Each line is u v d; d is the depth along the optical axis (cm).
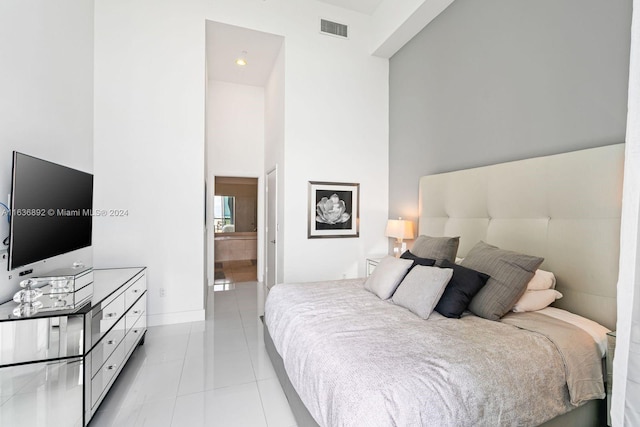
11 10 193
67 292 203
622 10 182
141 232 337
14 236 169
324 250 421
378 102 446
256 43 415
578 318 181
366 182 441
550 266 213
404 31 377
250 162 560
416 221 384
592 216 188
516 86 250
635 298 112
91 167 315
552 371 143
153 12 341
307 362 152
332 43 421
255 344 291
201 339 302
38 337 158
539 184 222
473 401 121
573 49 208
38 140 224
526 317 183
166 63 345
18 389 160
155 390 213
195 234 355
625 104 180
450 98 326
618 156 176
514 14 251
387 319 183
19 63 201
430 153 358
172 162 347
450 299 191
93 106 318
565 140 213
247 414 189
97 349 181
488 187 266
